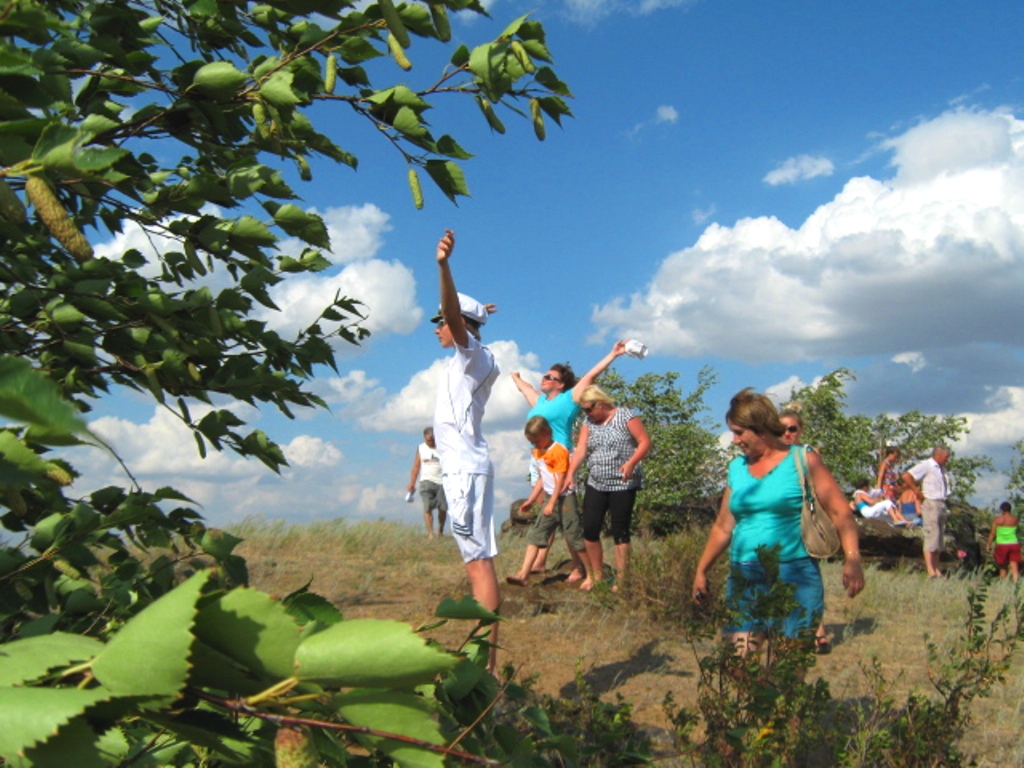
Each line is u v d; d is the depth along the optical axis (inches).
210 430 79.9
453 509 171.9
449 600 46.7
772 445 162.4
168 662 23.3
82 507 65.2
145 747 39.6
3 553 62.5
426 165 72.2
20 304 72.2
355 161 76.5
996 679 147.8
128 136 71.2
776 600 135.9
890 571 537.3
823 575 397.7
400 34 56.9
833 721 148.8
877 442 850.1
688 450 649.6
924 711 144.4
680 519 629.0
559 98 72.9
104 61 70.2
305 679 25.0
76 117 67.1
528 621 273.6
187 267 89.5
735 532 163.8
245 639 24.8
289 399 85.2
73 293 70.5
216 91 66.7
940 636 276.4
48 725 22.0
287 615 24.9
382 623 25.2
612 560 417.7
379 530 453.7
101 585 72.9
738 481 163.5
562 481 316.5
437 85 72.8
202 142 79.8
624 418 296.8
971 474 852.0
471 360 170.9
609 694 201.3
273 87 67.6
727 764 130.2
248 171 69.9
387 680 25.0
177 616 23.7
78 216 86.8
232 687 26.0
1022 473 774.5
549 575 345.4
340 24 66.9
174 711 28.5
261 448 82.6
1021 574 554.3
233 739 29.5
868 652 252.7
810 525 155.5
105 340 74.6
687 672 223.6
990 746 174.7
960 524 647.8
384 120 72.1
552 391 321.1
